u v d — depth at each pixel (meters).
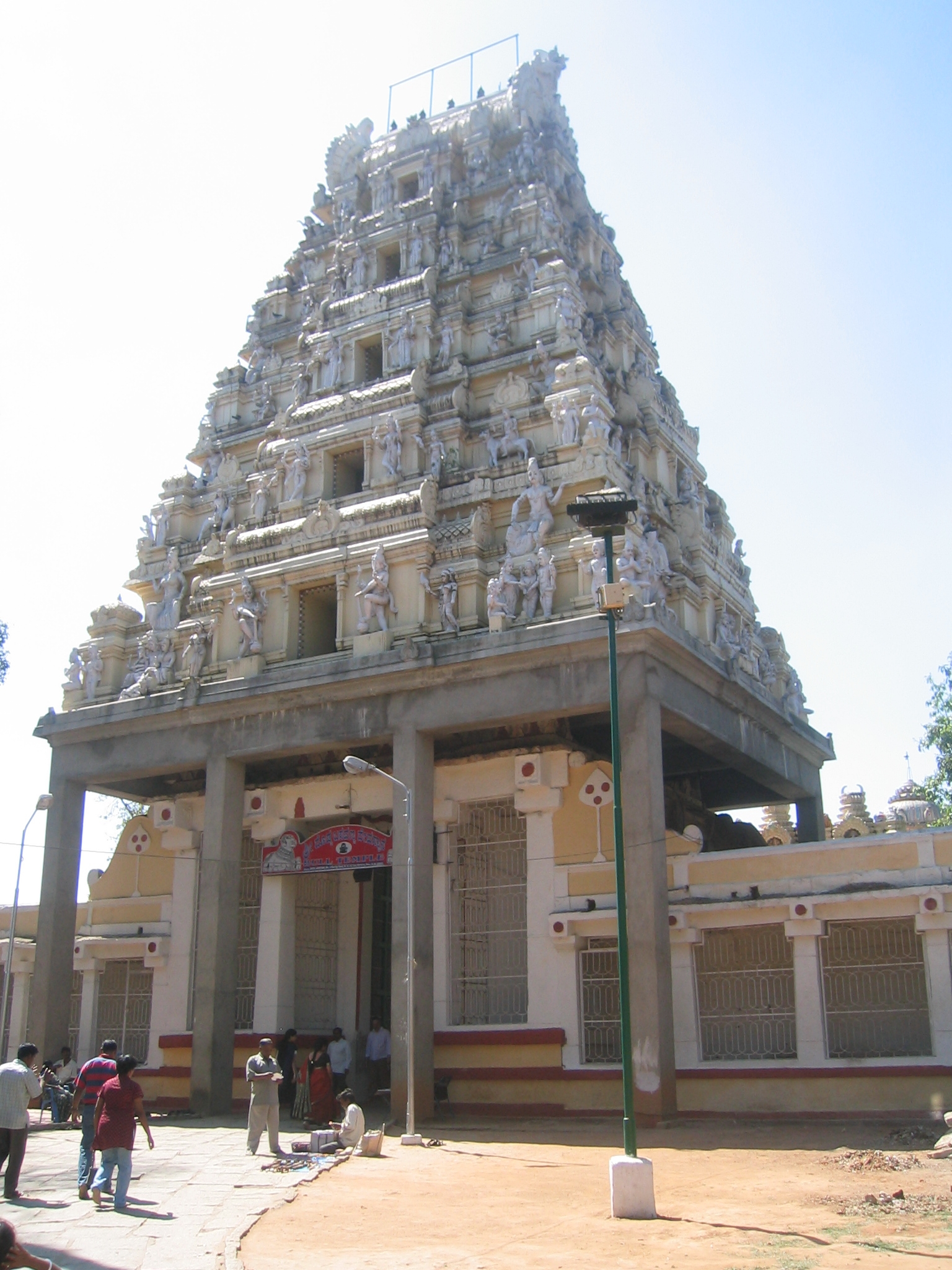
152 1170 18.97
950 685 45.38
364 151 43.94
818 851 25.56
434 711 27.94
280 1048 29.98
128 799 37.03
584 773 28.59
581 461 30.03
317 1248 12.72
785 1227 13.19
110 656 36.53
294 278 42.59
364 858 29.75
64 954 32.50
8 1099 15.74
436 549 30.94
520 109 40.88
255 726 30.62
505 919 29.84
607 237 41.84
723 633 34.84
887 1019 25.48
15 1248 7.33
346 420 35.12
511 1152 20.94
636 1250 12.15
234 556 34.28
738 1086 24.88
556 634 26.39
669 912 26.22
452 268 37.59
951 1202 14.42
